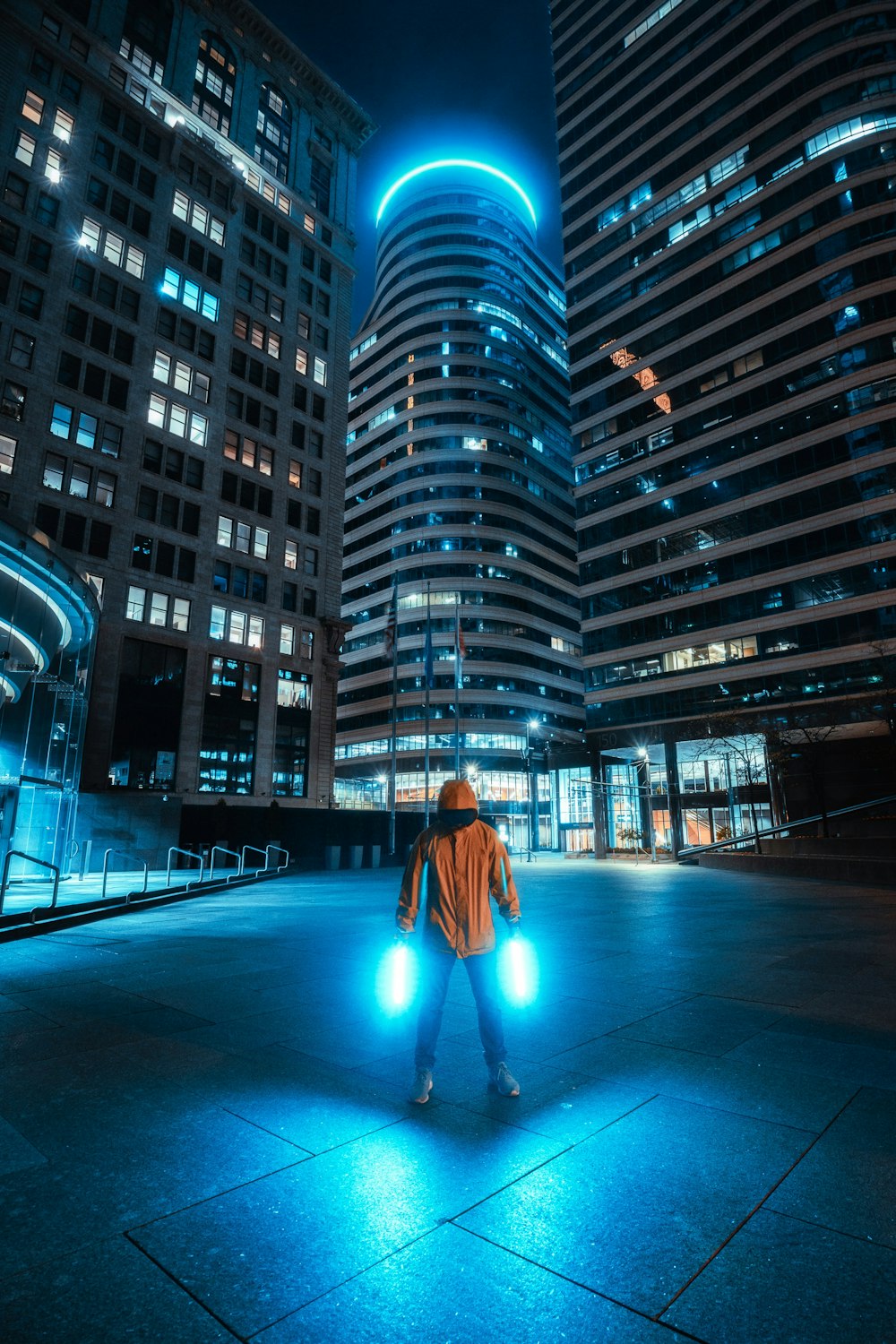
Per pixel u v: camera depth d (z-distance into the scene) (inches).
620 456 2194.9
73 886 734.5
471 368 3255.4
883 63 1835.6
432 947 162.6
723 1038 203.8
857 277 1771.7
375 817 1478.8
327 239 2311.8
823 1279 93.9
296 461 2046.0
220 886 789.9
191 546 1742.1
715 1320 86.2
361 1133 139.8
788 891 740.7
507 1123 144.9
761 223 1972.2
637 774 1977.1
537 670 3058.6
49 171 1617.9
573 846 2443.4
